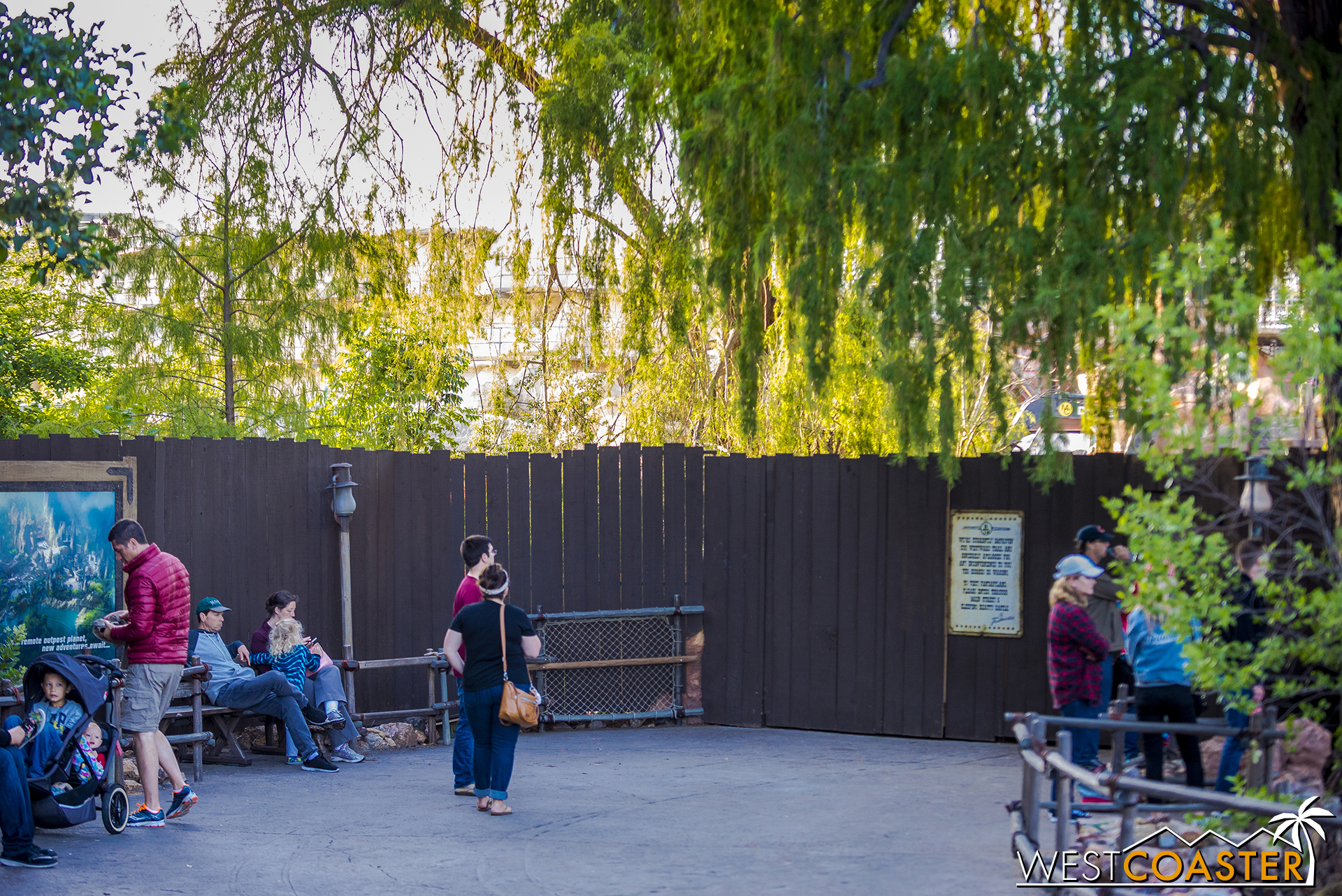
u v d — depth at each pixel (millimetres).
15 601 8383
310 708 9312
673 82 10961
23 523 8461
